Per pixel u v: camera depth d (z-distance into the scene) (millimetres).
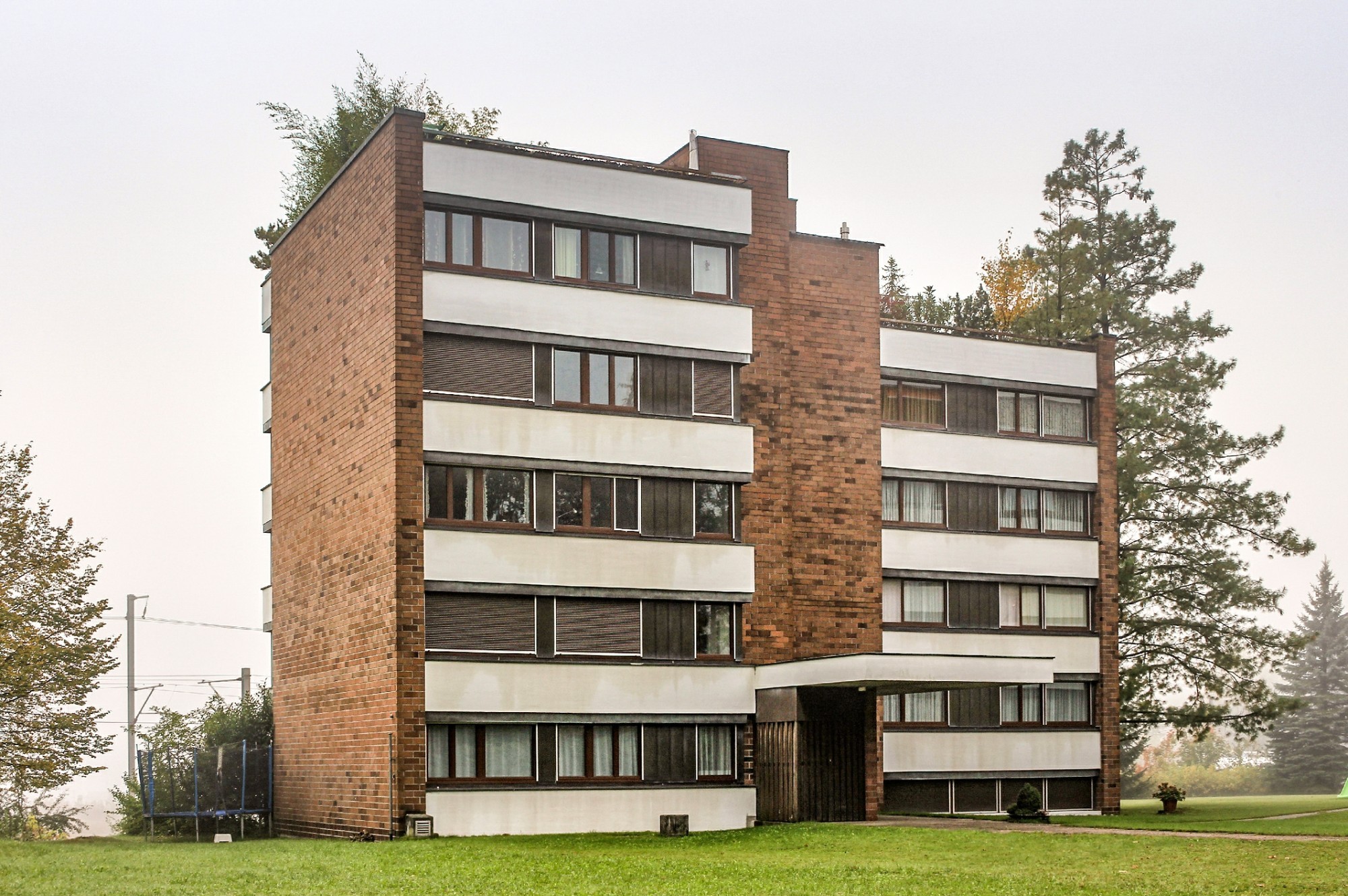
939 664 34875
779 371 41156
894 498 45156
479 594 36125
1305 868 24141
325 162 54625
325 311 40875
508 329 37094
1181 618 55000
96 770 42531
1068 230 58281
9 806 49344
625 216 38969
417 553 35469
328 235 40906
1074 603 47844
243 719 45469
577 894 21547
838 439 43250
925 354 45844
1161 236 58438
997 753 45406
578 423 37781
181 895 21375
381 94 55469
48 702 42000
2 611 40406
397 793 34688
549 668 36562
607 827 36562
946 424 46188
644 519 38531
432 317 36312
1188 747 127312
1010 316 65312
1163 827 34656
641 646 38094
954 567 45531
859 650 42625
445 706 35312
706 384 39906
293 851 29641
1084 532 48344
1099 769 47188
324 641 39625
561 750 36750
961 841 29688
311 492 41375
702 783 38250
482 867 25531
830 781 38438
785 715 37812
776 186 42094
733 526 39844
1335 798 61656
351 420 38500
